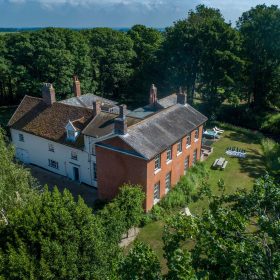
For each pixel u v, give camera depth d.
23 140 41.59
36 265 16.55
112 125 34.28
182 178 35.91
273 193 12.16
